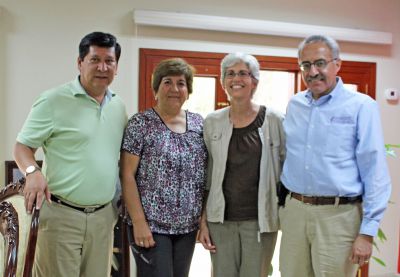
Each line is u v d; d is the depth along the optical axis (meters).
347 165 1.71
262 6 3.32
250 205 1.95
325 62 1.71
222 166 1.95
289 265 1.87
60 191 1.78
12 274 1.32
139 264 1.93
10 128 2.87
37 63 2.89
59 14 2.91
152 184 1.88
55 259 1.81
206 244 2.03
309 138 1.78
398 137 3.78
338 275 1.75
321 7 3.48
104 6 2.99
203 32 3.20
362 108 1.69
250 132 1.95
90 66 1.78
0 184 2.86
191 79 2.00
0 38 2.81
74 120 1.78
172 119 1.98
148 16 2.99
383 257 3.77
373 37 3.56
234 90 1.91
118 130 1.92
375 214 1.66
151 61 3.10
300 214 1.81
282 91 3.51
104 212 1.89
